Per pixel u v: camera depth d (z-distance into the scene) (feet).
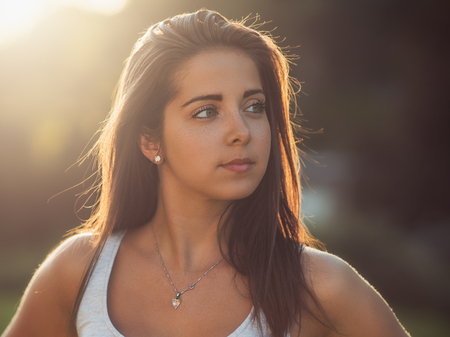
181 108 5.65
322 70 55.52
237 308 5.69
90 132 48.37
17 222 46.24
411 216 50.29
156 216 6.48
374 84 55.42
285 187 6.31
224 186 5.58
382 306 5.79
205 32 5.70
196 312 5.73
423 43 52.85
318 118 56.08
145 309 5.85
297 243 6.07
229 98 5.56
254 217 6.04
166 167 6.12
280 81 6.26
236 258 5.99
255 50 5.85
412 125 53.11
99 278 6.12
